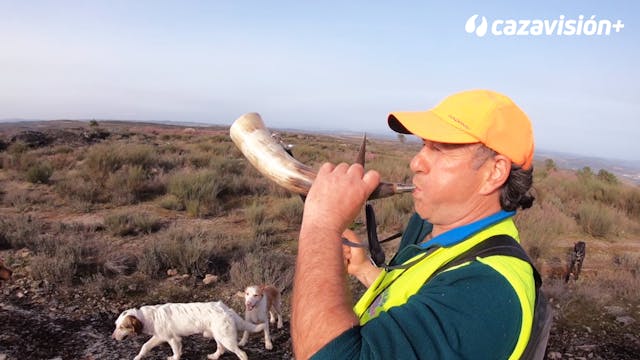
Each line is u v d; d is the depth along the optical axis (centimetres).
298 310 109
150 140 3291
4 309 595
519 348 107
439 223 141
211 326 511
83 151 1988
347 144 4575
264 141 143
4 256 771
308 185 134
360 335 104
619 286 743
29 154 1867
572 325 614
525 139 131
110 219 998
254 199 1283
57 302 634
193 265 762
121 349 530
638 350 557
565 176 2173
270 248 910
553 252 995
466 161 131
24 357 490
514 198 134
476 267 114
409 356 98
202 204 1177
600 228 1173
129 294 676
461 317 103
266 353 549
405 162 2116
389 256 862
